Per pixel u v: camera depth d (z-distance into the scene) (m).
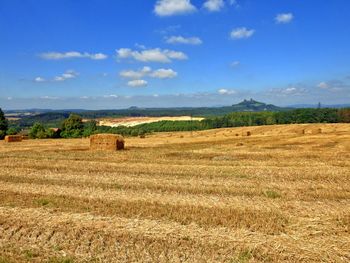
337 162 23.28
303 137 46.94
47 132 76.75
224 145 39.28
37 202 13.45
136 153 30.36
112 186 16.31
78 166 22.14
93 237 9.91
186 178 18.11
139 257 8.79
